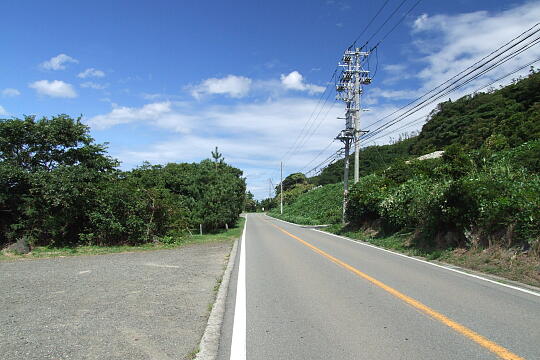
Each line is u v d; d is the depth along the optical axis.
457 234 12.87
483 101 53.28
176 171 33.25
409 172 23.84
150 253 16.16
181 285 8.73
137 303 6.99
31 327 5.52
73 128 19.05
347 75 27.48
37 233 17.92
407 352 4.36
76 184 17.66
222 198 30.58
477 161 19.36
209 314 6.25
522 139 25.48
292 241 19.69
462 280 8.62
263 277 9.50
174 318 6.00
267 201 133.75
